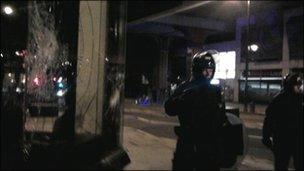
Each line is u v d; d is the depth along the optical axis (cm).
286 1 4691
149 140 1319
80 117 754
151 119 2339
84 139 698
